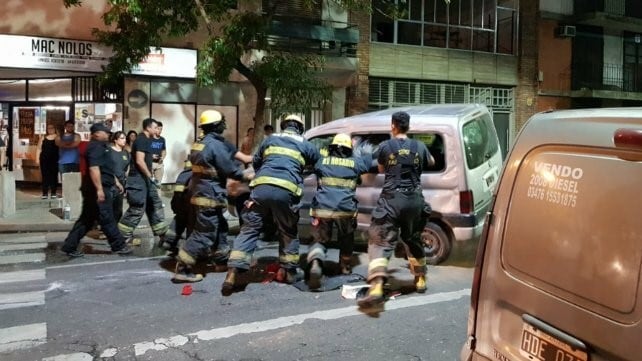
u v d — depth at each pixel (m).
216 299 5.75
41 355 4.35
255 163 6.28
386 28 17.86
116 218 8.58
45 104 14.38
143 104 13.91
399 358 4.33
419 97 18.55
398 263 7.27
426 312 5.37
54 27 12.95
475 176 7.00
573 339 2.24
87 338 4.70
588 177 2.26
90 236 9.16
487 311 2.70
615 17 21.30
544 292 2.39
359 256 7.63
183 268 6.32
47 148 12.59
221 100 14.80
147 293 5.95
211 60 11.41
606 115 2.26
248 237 5.94
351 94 16.94
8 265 7.17
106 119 13.93
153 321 5.10
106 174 7.65
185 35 12.91
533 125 2.60
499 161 7.75
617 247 2.10
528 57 20.36
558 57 21.17
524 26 20.22
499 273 2.64
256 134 12.09
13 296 5.85
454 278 6.55
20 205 11.84
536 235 2.46
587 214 2.23
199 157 6.21
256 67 11.83
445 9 18.86
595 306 2.16
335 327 4.96
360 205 7.46
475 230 6.92
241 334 4.79
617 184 2.14
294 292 6.00
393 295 5.88
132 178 8.14
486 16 19.73
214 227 6.34
